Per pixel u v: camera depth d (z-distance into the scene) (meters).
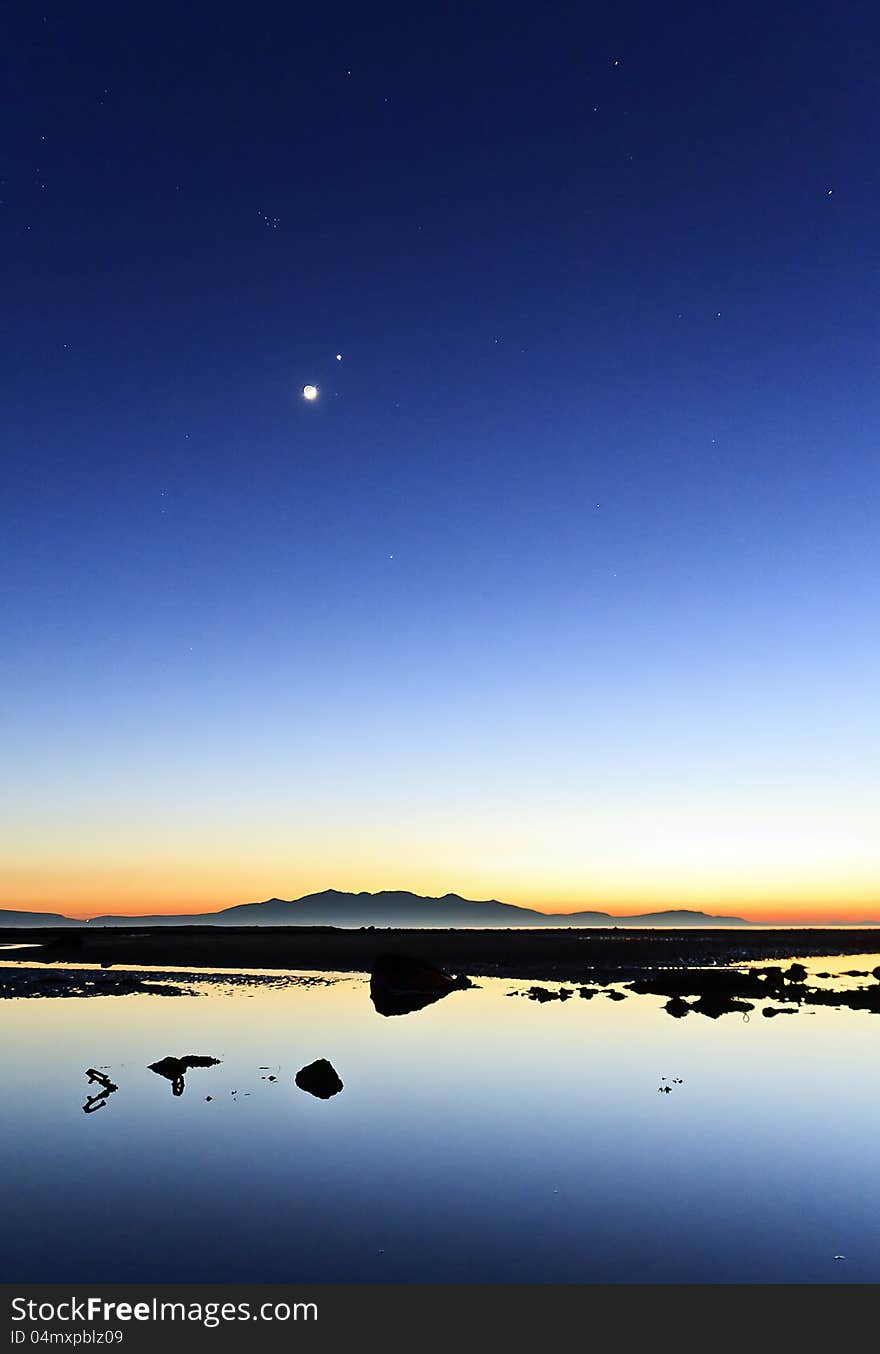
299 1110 19.34
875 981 50.94
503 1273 11.63
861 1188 14.73
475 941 103.75
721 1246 12.47
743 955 77.31
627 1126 18.30
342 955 69.12
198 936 108.62
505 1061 24.75
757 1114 19.25
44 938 102.81
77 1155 16.25
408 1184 14.83
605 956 71.56
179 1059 24.09
